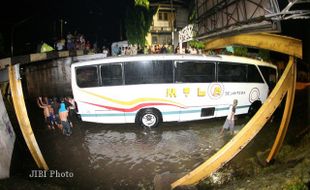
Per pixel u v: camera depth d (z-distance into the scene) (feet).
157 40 116.26
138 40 99.45
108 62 38.68
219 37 33.76
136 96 39.09
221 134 37.40
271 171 21.97
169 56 39.29
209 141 35.01
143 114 39.58
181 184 21.59
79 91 39.14
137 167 28.45
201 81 40.32
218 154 21.27
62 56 60.95
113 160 30.19
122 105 39.17
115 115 39.52
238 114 43.50
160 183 22.75
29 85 55.11
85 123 43.45
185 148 32.96
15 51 57.67
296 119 40.93
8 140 25.39
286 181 17.49
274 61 56.95
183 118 40.63
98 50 82.48
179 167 28.30
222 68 41.01
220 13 34.73
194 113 40.81
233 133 37.37
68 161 29.96
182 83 39.73
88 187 24.67
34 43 66.74
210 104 41.09
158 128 40.45
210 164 21.24
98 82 38.96
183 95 39.88
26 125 24.93
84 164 29.22
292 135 33.94
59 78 63.10
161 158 30.48
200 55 40.29
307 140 25.23
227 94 41.73
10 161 24.27
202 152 31.78
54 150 32.96
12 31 55.42
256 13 24.76
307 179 17.21
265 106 21.38
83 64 38.83
